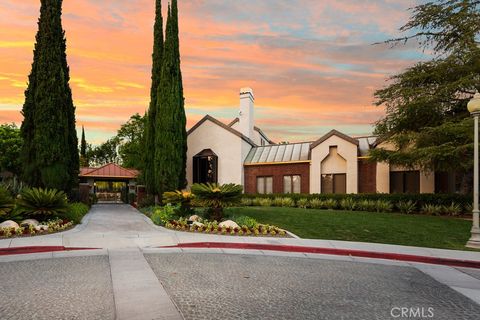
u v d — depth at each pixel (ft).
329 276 23.49
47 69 55.67
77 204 63.21
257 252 32.58
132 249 31.86
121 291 18.53
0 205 40.86
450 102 62.13
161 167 73.97
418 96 60.59
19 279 20.99
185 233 41.39
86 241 34.65
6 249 29.55
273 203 76.07
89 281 20.57
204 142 91.45
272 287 20.13
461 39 59.62
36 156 54.39
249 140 91.04
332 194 70.59
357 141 73.10
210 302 16.99
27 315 14.83
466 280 23.91
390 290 20.30
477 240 36.22
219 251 32.30
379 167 72.23
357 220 50.85
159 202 75.00
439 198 60.08
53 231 39.63
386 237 40.91
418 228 45.52
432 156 54.70
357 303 17.49
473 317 15.96
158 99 76.64
